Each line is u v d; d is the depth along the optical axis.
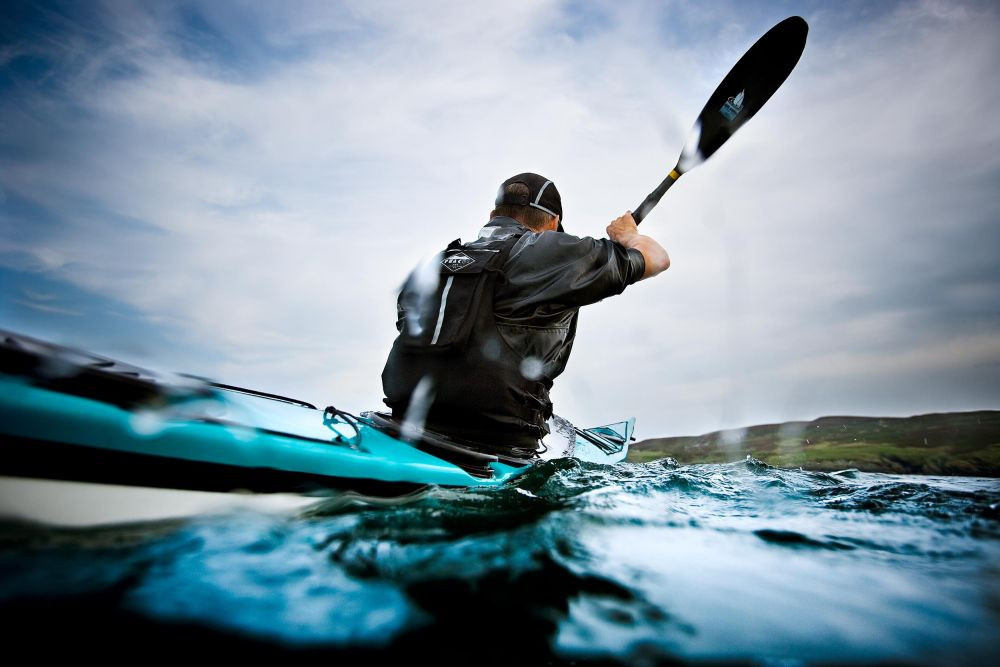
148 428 1.02
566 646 0.68
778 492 1.71
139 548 0.87
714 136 2.54
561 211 2.11
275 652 0.64
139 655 0.61
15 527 0.86
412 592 0.80
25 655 0.59
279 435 1.24
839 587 0.88
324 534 0.99
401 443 1.57
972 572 0.95
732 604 0.80
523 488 1.50
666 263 2.06
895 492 1.70
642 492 1.61
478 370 1.63
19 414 0.89
